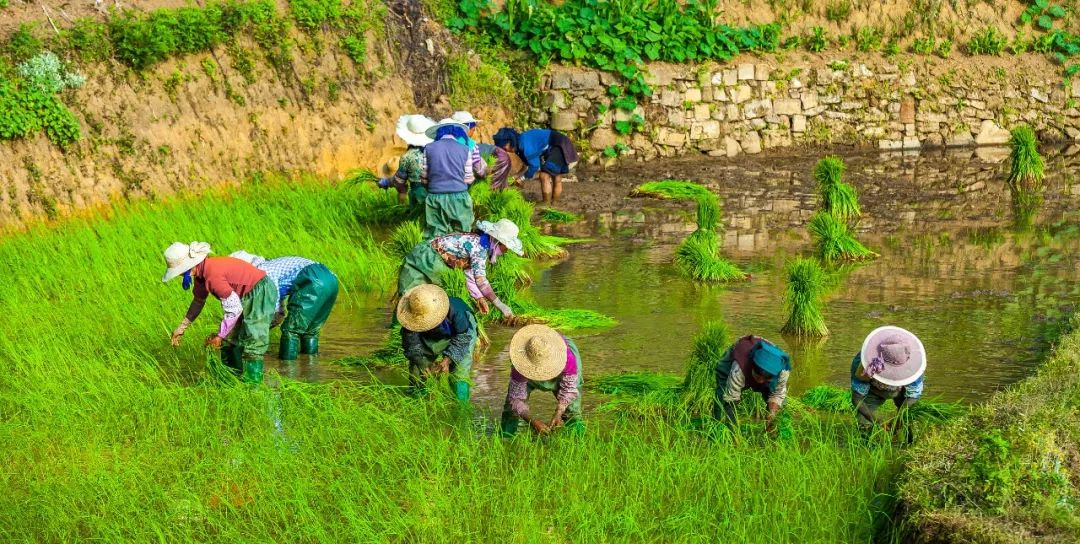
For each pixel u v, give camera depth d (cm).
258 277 807
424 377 799
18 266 1100
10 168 1302
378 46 1877
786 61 2266
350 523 582
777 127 2242
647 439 716
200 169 1525
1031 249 1334
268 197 1498
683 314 1054
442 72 1980
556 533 591
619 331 994
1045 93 2456
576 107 2089
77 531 593
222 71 1612
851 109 2298
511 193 1385
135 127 1467
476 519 598
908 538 548
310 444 680
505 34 2117
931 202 1698
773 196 1773
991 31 2450
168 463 665
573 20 2127
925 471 588
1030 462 570
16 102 1323
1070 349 829
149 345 912
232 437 702
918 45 2395
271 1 1703
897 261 1283
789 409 746
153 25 1515
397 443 691
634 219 1593
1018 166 1866
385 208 1474
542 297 1130
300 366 880
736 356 687
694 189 1780
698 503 611
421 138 1359
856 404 695
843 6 2397
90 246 1159
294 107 1697
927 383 827
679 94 2158
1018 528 520
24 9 1424
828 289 1148
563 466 648
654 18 2202
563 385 692
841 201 1584
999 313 1032
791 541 582
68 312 967
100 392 775
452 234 866
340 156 1738
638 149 2136
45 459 677
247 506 620
